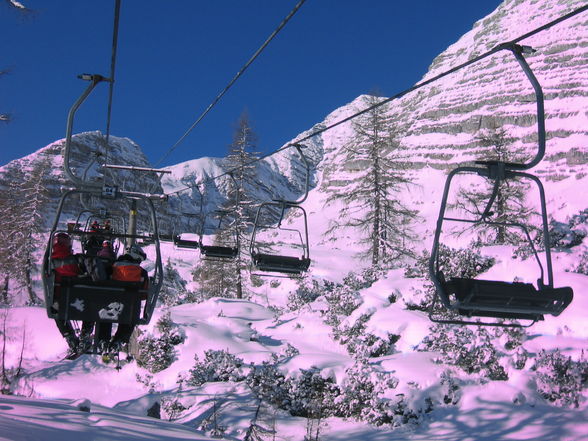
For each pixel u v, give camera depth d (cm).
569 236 2431
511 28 16975
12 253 5406
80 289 638
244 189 4022
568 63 13012
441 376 1596
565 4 16150
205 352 1931
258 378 1697
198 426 1488
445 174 11512
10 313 2877
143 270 674
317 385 1658
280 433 1448
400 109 18112
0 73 1334
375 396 1545
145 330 2197
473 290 500
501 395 1517
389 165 4122
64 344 2534
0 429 411
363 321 2081
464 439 1364
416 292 2130
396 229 3984
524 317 551
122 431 615
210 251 1669
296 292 2833
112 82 619
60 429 496
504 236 3412
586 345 1631
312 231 9438
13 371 2227
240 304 2784
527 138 11331
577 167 9694
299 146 1073
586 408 1427
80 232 658
